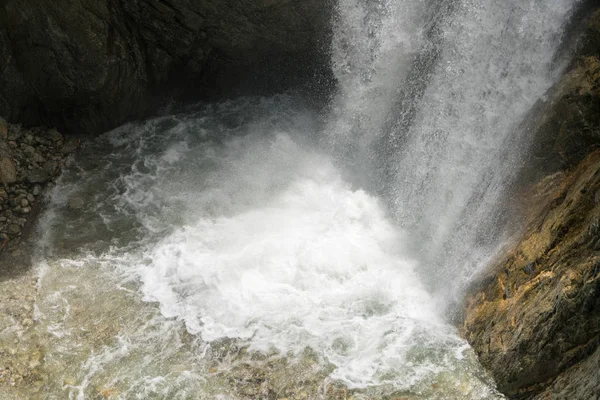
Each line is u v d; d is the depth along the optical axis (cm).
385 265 643
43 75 710
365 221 690
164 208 704
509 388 499
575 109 511
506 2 555
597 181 468
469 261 589
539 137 538
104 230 675
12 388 514
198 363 545
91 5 679
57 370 532
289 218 697
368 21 716
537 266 497
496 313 529
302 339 566
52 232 666
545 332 462
